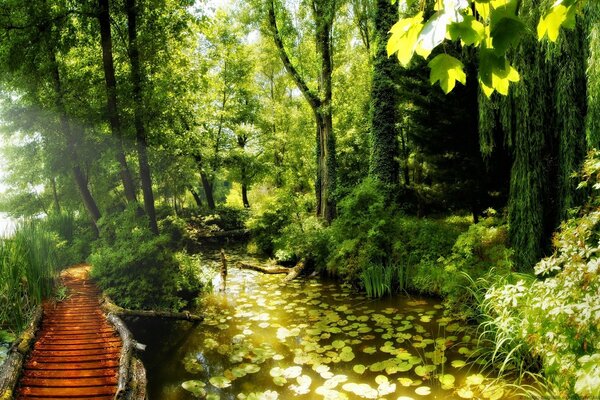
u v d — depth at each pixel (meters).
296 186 22.88
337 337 5.45
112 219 8.48
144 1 9.27
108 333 5.34
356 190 9.22
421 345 4.99
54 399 3.64
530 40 5.33
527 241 5.71
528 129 5.60
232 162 19.86
